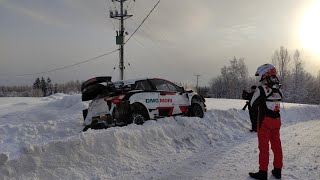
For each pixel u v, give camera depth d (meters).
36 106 15.73
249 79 68.19
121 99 8.27
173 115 9.68
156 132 7.43
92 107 8.55
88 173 5.26
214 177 5.21
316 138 8.73
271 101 5.18
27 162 4.96
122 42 22.97
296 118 14.84
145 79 9.29
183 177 5.22
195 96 10.59
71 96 15.92
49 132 8.12
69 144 5.57
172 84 9.99
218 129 9.34
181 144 7.54
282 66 57.47
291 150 7.16
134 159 6.11
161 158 6.41
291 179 5.06
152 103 9.02
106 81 8.44
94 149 5.87
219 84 70.69
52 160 5.21
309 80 60.94
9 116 12.33
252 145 7.82
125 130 6.86
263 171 5.07
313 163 6.00
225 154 6.86
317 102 60.88
